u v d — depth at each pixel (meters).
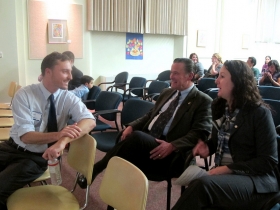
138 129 2.46
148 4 6.99
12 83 4.63
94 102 4.01
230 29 8.79
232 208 1.52
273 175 1.59
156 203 2.44
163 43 7.75
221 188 1.48
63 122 1.97
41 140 1.71
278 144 1.62
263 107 1.62
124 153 2.12
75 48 6.21
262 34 9.32
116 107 3.35
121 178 1.38
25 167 1.71
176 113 2.25
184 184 1.68
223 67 1.72
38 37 5.80
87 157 1.68
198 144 1.93
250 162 1.57
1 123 3.27
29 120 1.79
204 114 2.15
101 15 6.36
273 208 1.47
